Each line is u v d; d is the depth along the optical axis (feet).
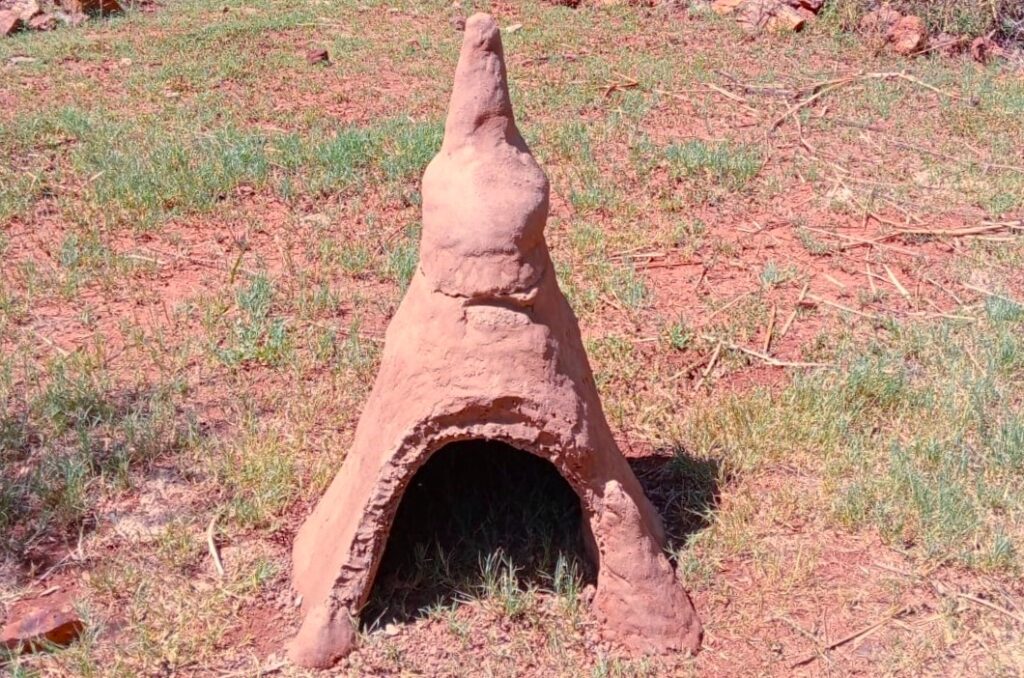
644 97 16.47
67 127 14.32
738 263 11.67
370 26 20.75
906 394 9.21
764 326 10.50
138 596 7.18
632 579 6.79
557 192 13.11
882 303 10.94
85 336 9.98
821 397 9.14
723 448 8.59
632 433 8.87
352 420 8.87
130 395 9.05
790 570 7.48
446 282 6.60
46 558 7.53
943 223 12.63
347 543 6.72
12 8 22.22
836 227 12.52
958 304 10.93
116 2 22.53
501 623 6.96
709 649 6.91
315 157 13.47
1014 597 7.32
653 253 11.80
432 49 19.17
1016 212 12.90
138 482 8.12
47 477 8.02
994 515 7.98
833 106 16.25
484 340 6.53
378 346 9.86
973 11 19.42
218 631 6.93
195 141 14.05
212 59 18.12
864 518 7.87
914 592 7.35
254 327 9.93
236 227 12.03
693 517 7.94
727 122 15.57
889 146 14.82
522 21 21.02
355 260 11.23
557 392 6.61
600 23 20.83
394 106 16.06
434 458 7.72
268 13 21.79
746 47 19.22
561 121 15.34
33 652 6.81
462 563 7.29
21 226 11.90
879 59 18.66
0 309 10.26
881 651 6.95
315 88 16.78
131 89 16.46
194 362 9.56
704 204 12.94
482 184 6.60
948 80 17.43
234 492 8.05
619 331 10.32
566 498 7.64
